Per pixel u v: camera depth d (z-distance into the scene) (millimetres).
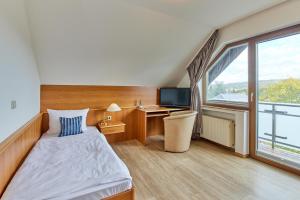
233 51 3299
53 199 1199
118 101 3830
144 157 2949
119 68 3387
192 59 3816
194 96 3799
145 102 4172
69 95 3350
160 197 1867
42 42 2471
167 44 3174
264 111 2891
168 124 3174
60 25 2309
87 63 3043
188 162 2748
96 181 1389
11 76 1591
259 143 2900
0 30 1340
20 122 1876
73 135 2754
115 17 2389
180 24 2822
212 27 3086
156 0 2170
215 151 3227
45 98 3158
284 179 2207
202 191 1974
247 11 2490
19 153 1758
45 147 2191
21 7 1899
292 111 2588
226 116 3428
